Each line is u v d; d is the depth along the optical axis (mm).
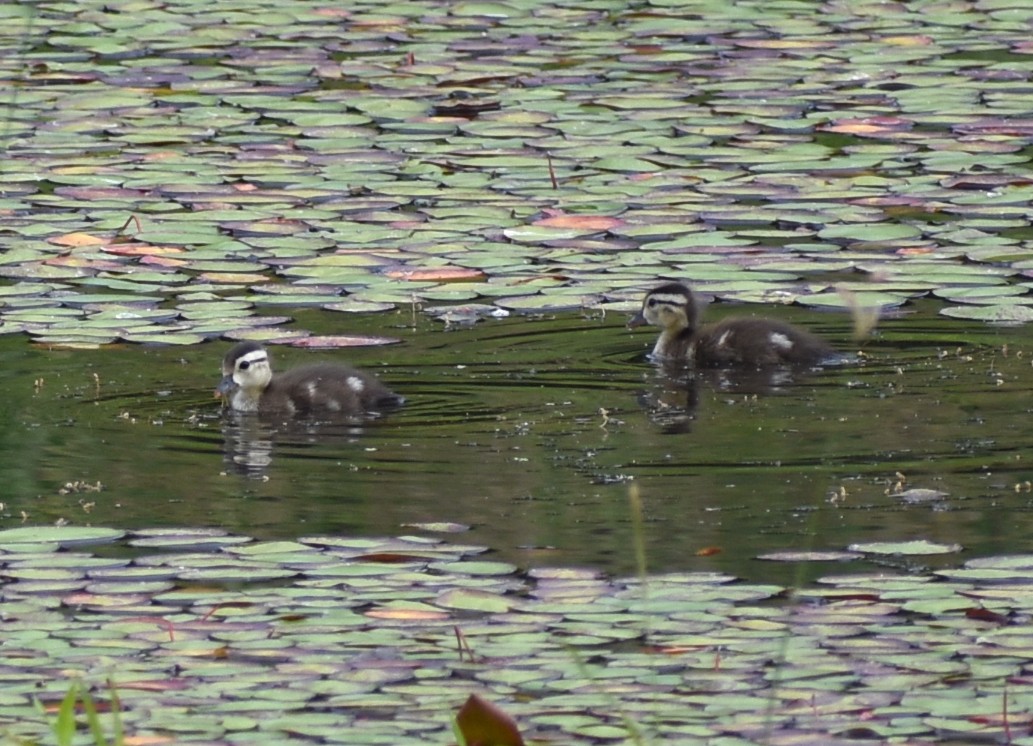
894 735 9906
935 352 16391
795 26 28609
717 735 9930
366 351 16656
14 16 29266
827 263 18812
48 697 10430
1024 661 10688
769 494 13234
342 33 28453
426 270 18719
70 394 15617
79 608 11531
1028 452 13906
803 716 10117
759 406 15242
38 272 18625
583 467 13867
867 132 23250
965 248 19109
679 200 20766
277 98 25094
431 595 11664
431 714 10188
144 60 26969
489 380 16000
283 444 14500
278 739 9898
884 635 11039
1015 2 29766
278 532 12664
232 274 18641
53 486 13602
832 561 12062
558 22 28984
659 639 11039
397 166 22188
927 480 13406
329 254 19188
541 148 22781
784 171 21734
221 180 21641
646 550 12297
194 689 10508
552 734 9969
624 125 23688
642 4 30047
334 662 10812
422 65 26609
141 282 18375
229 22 29078
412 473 13820
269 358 15734
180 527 12766
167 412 15266
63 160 22438
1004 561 11992
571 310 17656
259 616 11406
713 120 23828
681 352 16562
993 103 24438
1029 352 16312
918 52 27031
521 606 11523
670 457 14055
